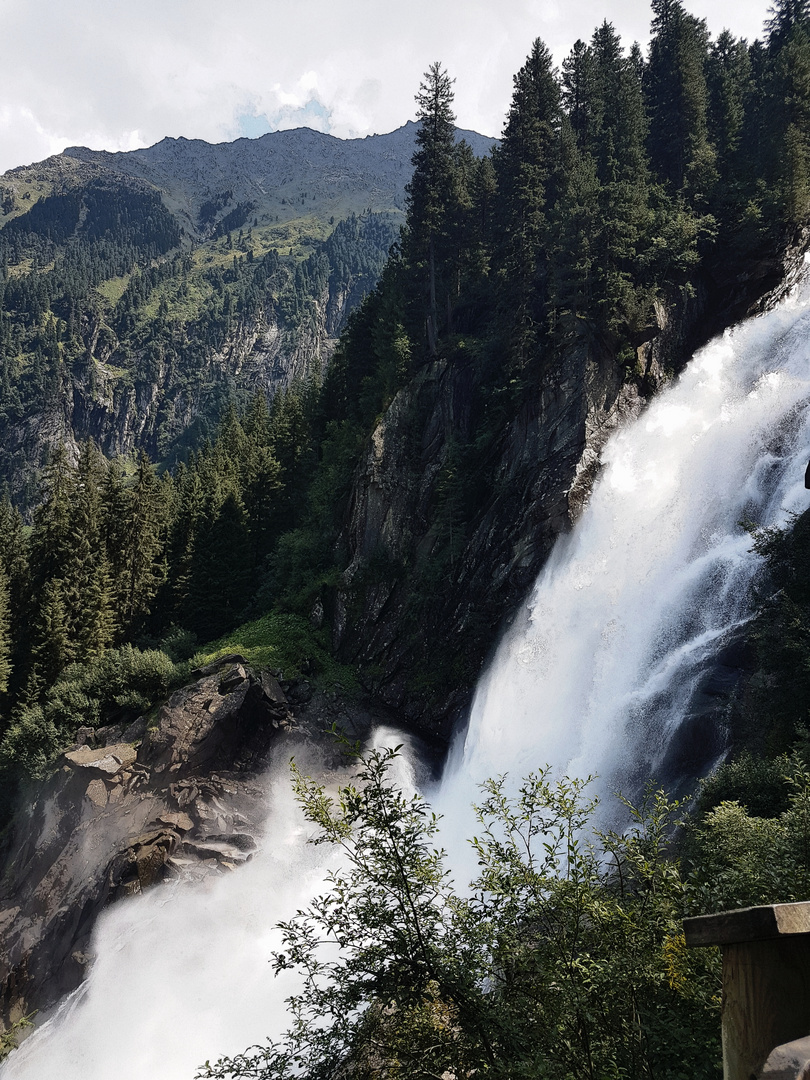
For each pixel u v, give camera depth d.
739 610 42.34
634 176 65.94
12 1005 48.50
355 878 9.89
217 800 52.00
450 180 73.88
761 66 88.69
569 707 47.97
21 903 54.09
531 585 54.28
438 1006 9.88
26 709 69.19
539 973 8.92
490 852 10.20
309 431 98.81
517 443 59.28
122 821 52.72
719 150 71.25
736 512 47.50
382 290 82.88
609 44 89.62
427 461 66.50
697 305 58.53
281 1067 9.84
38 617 76.38
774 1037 3.16
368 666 61.47
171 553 91.44
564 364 57.38
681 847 17.62
